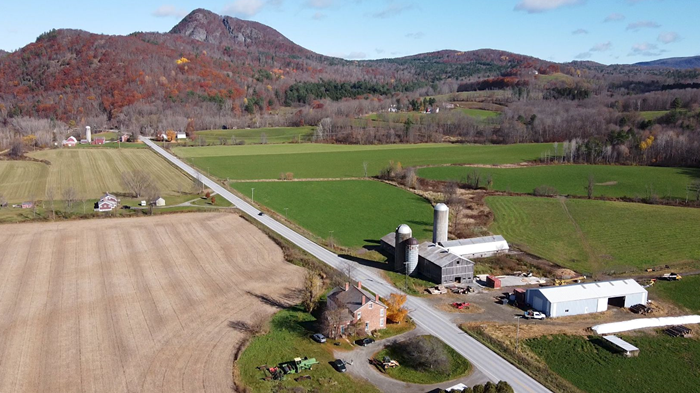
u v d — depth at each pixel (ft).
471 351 213.25
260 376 189.67
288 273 290.56
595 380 196.85
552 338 226.38
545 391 185.78
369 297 230.48
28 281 268.41
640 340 226.17
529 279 290.76
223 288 266.77
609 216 403.34
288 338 219.00
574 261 318.24
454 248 320.50
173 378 185.68
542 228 378.53
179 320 230.68
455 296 268.82
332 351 211.41
